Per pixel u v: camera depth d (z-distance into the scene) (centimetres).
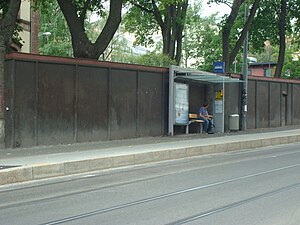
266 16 3209
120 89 1739
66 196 850
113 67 1705
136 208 739
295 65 4606
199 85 2203
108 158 1232
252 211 710
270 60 6569
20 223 649
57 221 658
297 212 702
